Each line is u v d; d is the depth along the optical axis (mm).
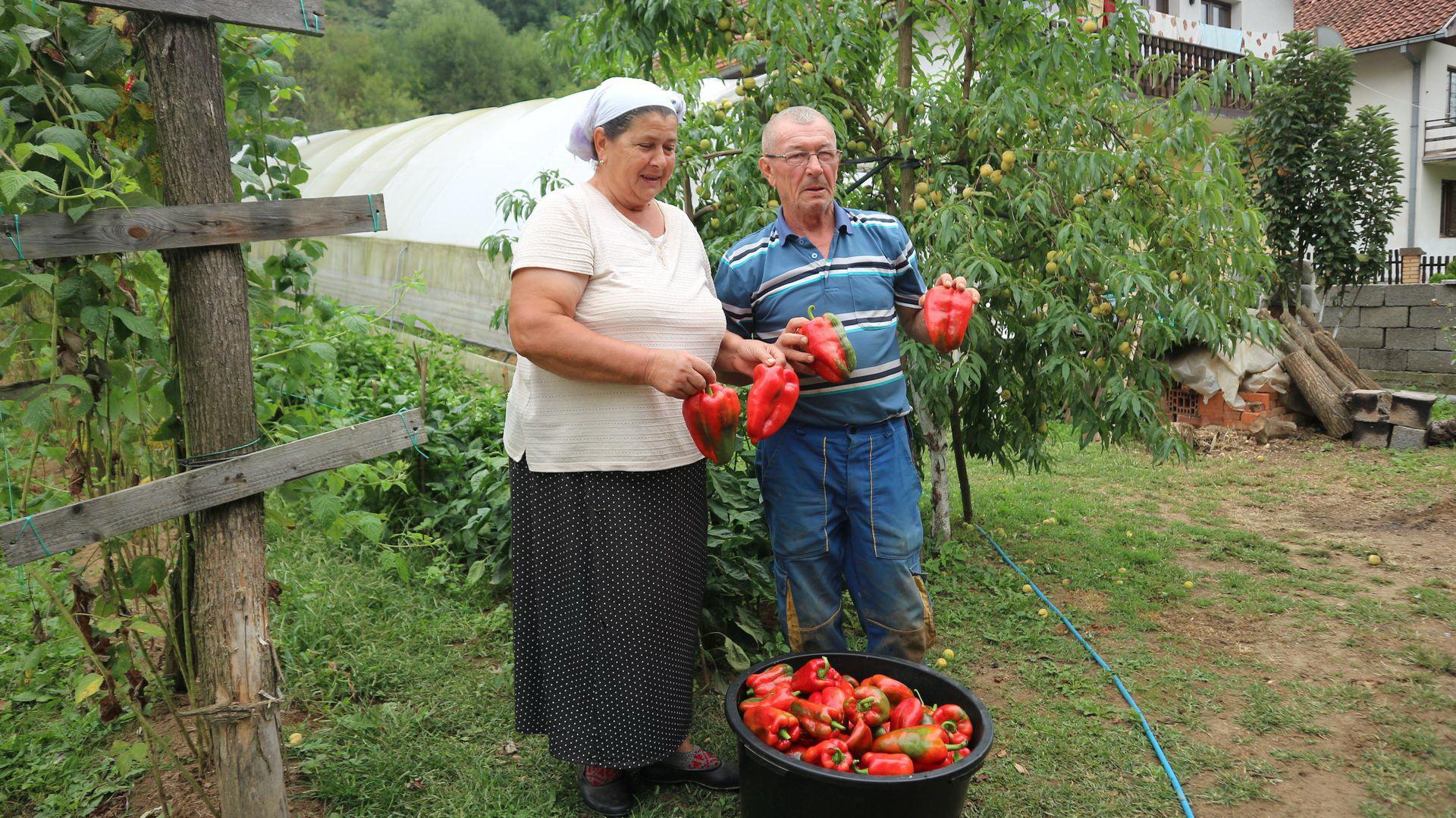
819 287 2617
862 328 2609
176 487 1982
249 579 2137
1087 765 2822
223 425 2096
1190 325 3711
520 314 2199
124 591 2488
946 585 4262
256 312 2857
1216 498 5902
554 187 4637
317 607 3533
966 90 4164
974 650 3637
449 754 2758
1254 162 9289
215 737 2156
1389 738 2967
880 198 4387
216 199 2041
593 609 2377
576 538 2363
